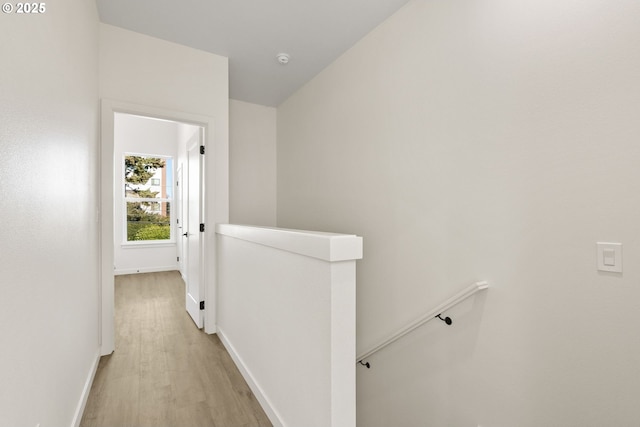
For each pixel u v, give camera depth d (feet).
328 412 3.74
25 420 2.92
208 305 9.02
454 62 5.91
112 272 7.61
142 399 5.88
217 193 9.16
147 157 18.30
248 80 11.21
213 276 9.07
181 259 17.20
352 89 8.87
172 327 9.54
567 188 4.34
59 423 4.02
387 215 7.61
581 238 4.22
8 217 2.57
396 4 7.06
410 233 6.96
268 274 5.44
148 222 18.47
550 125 4.50
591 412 4.17
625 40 3.78
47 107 3.55
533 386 4.75
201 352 7.83
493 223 5.28
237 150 13.12
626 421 3.87
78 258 5.09
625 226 3.84
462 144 5.79
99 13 7.23
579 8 4.17
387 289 7.61
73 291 4.74
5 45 2.52
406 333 6.88
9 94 2.59
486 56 5.35
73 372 4.77
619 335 3.90
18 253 2.78
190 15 7.40
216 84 9.19
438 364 6.35
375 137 8.00
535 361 4.73
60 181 4.05
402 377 7.25
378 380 7.97
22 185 2.86
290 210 12.69
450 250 6.05
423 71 6.59
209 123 9.03
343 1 6.95
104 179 7.41
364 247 8.39
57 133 3.92
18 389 2.77
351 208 8.95
